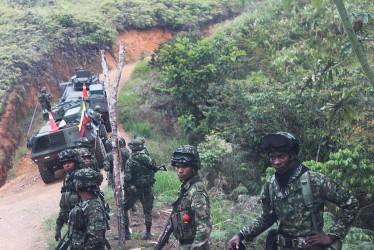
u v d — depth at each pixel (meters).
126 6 35.16
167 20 34.84
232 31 20.62
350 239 5.92
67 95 17.30
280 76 15.10
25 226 8.89
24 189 14.07
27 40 25.48
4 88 20.28
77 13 31.09
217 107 13.36
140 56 31.52
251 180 10.79
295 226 3.23
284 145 3.17
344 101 6.93
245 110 12.24
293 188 3.22
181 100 16.25
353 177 7.37
